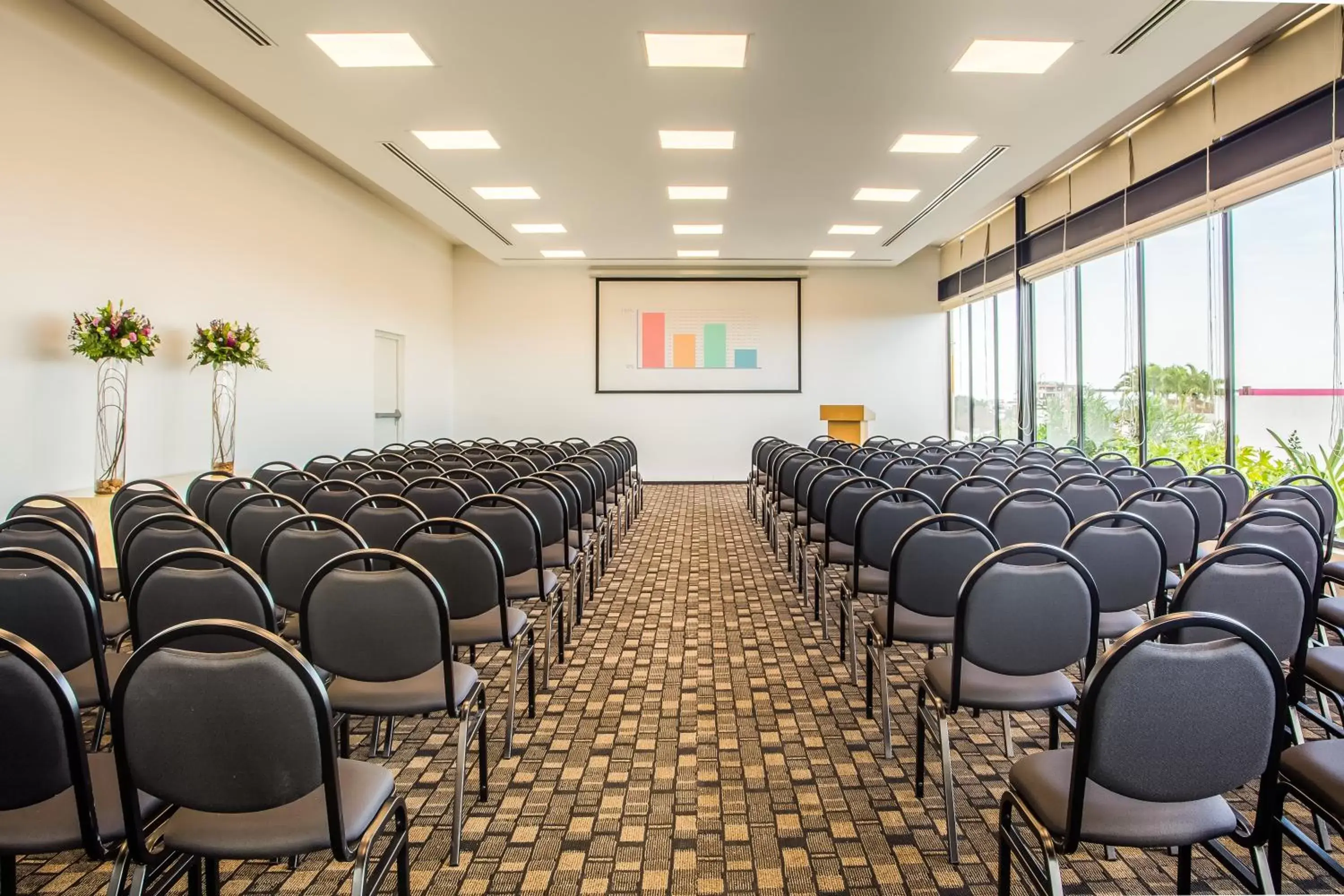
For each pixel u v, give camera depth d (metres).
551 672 3.35
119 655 2.35
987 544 2.26
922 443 7.11
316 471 5.38
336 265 7.74
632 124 5.02
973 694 1.94
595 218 7.68
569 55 4.04
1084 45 3.93
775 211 7.38
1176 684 1.20
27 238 4.19
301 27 3.73
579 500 4.11
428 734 2.72
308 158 7.18
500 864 1.93
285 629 2.50
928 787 2.30
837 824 2.11
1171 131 5.71
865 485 3.61
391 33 3.82
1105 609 2.44
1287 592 1.79
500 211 7.39
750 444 11.04
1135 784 1.26
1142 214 6.13
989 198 6.91
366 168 6.00
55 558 2.06
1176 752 1.23
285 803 1.26
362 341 8.32
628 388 11.05
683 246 9.16
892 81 4.36
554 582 3.31
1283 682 1.22
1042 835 1.39
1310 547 2.37
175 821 1.40
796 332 10.98
